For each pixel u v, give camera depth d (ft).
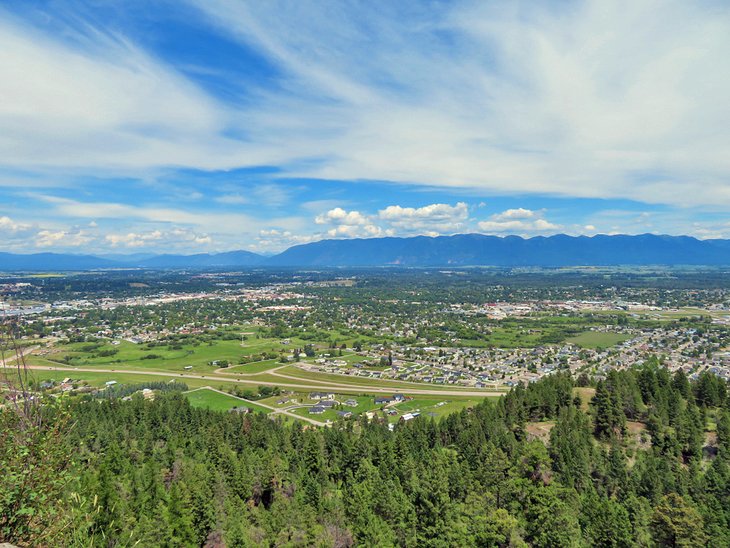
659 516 217.36
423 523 223.92
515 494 247.29
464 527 215.72
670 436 320.91
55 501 70.69
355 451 324.60
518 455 279.49
